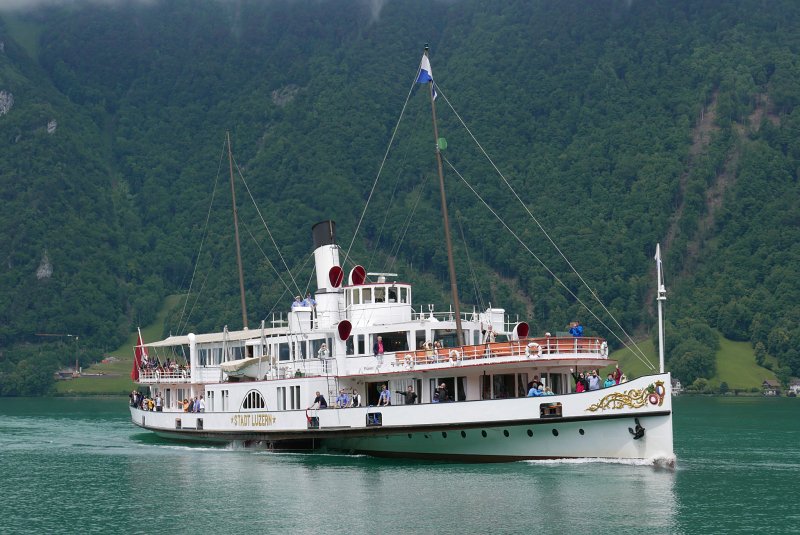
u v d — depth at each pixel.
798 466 61.78
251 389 66.25
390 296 64.88
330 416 60.25
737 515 45.06
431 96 66.38
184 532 43.44
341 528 43.00
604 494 48.00
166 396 78.56
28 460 69.50
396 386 60.25
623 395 52.34
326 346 63.81
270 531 42.94
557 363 54.09
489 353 55.25
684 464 63.09
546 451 54.84
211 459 64.50
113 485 56.16
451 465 57.12
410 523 43.38
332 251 67.81
